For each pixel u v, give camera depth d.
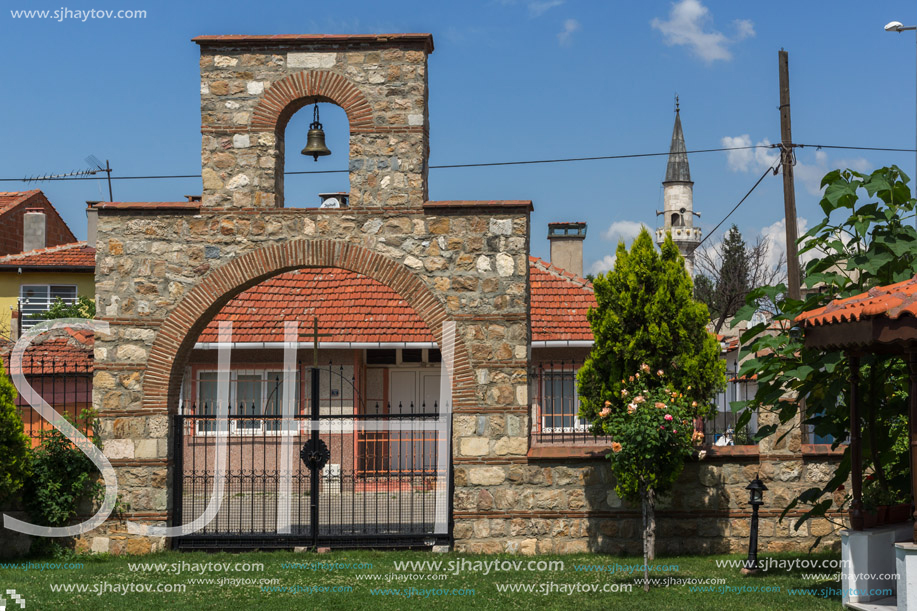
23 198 33.09
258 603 11.12
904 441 12.30
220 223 14.39
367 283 23.28
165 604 11.07
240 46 14.38
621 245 13.94
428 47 14.55
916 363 9.19
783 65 19.03
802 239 12.11
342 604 11.05
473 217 14.19
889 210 11.55
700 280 45.00
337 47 14.34
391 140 14.26
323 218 14.30
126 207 14.39
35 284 28.77
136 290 14.41
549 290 23.09
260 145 14.37
